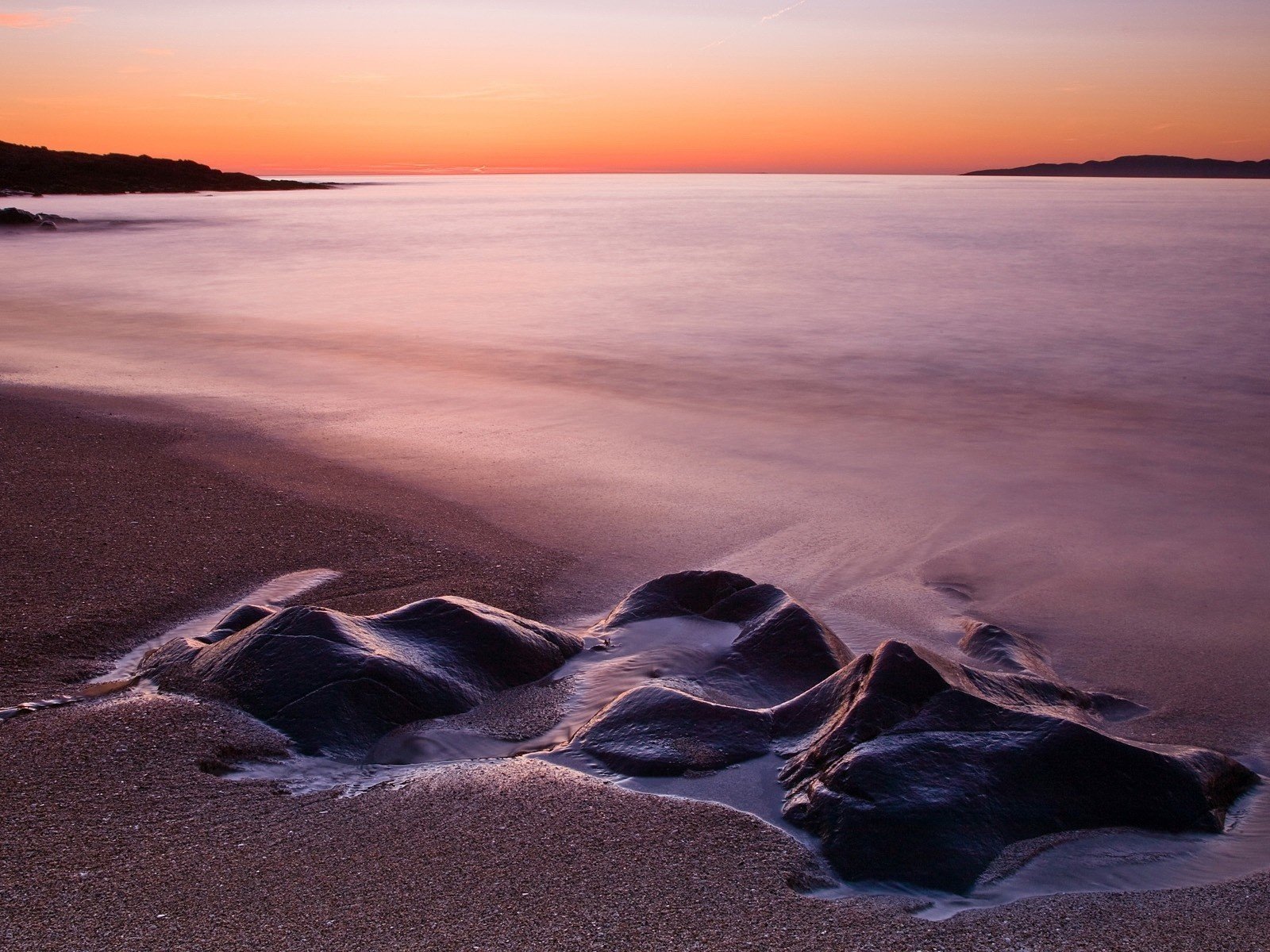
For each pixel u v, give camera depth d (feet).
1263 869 10.71
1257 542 22.66
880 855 10.38
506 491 25.86
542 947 9.05
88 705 14.07
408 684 13.88
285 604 18.33
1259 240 127.13
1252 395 39.24
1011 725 11.99
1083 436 32.94
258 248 121.49
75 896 9.78
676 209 263.29
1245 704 15.20
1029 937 9.41
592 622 18.06
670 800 11.75
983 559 21.50
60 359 46.78
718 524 23.59
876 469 28.66
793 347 51.06
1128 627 18.15
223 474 26.58
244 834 10.98
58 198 283.18
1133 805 11.41
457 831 11.07
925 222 183.11
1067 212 231.91
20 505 23.34
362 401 37.58
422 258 106.52
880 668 12.60
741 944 9.15
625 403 37.88
